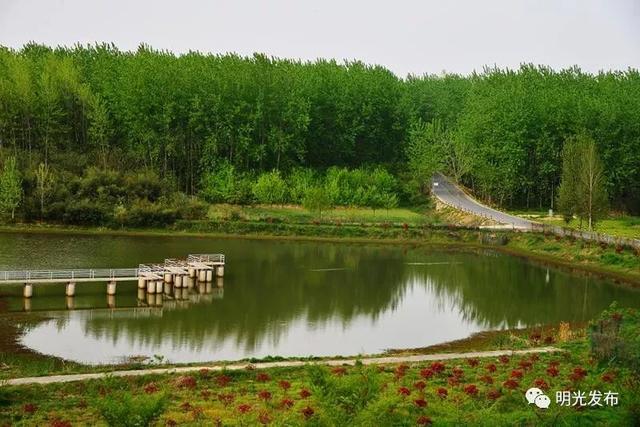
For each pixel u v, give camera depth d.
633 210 136.75
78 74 144.88
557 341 53.47
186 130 136.75
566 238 98.44
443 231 109.88
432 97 193.25
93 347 52.94
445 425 31.98
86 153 133.25
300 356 52.22
